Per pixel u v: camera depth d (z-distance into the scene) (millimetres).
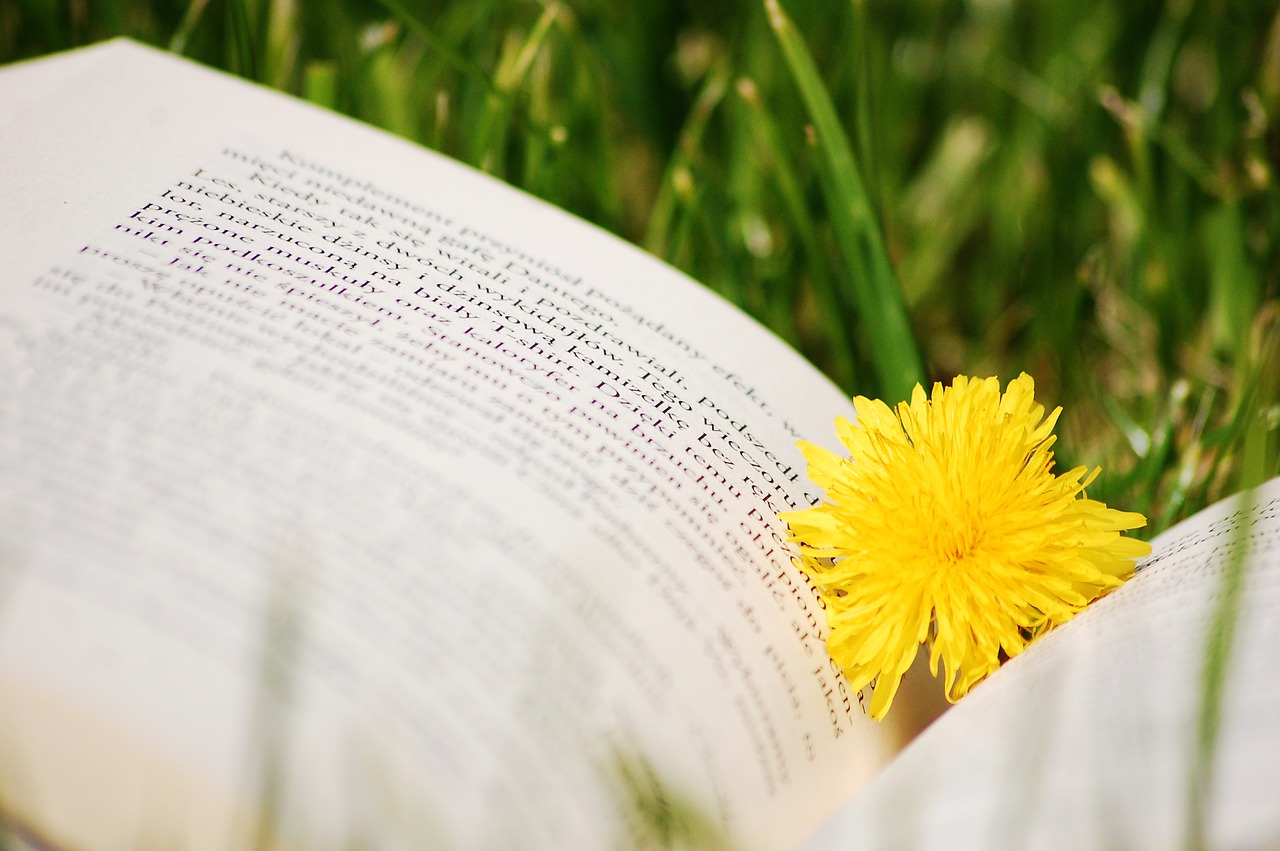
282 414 211
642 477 219
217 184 236
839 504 224
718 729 207
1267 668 198
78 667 192
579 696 201
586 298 238
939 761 205
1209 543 220
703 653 210
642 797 200
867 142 289
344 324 223
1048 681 207
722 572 217
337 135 248
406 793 192
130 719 191
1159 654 204
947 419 227
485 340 227
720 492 223
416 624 199
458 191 247
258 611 196
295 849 190
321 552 201
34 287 216
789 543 225
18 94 240
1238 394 276
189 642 194
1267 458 257
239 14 291
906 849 196
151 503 201
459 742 195
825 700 217
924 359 277
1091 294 306
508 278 237
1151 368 299
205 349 215
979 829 195
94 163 234
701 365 236
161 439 206
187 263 224
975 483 222
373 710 194
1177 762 193
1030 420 231
